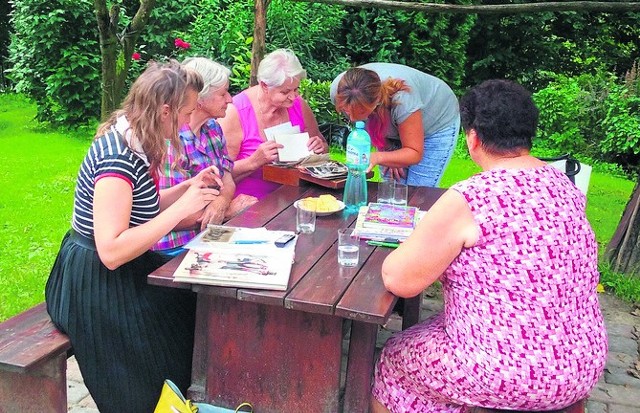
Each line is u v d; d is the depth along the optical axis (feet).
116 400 8.20
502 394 6.47
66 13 28.73
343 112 10.89
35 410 8.10
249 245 8.15
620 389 10.54
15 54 31.14
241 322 7.66
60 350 7.79
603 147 31.76
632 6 13.14
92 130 30.27
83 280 7.92
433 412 7.36
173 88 7.59
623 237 15.24
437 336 7.13
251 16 30.01
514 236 6.31
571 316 6.45
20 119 32.94
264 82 11.44
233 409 7.94
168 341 8.30
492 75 40.60
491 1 36.55
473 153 6.87
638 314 13.48
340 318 7.32
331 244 8.59
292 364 7.63
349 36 34.24
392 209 9.60
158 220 7.48
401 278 6.80
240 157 12.10
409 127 11.62
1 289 13.34
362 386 7.61
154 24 33.81
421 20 33.45
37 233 16.97
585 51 41.47
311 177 11.28
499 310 6.42
